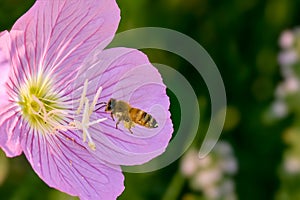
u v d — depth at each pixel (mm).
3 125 341
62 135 358
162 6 455
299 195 460
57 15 349
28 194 427
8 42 333
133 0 448
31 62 354
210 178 443
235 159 451
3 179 424
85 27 356
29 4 418
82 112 361
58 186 340
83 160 355
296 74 458
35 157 345
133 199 443
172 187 445
